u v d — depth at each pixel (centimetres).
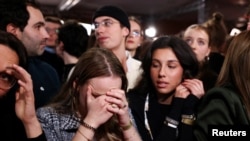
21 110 99
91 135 100
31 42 166
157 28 948
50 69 192
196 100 134
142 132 140
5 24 146
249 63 113
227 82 119
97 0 736
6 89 99
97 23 202
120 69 108
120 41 202
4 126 107
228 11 692
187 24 961
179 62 140
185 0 743
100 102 101
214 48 219
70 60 243
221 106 111
